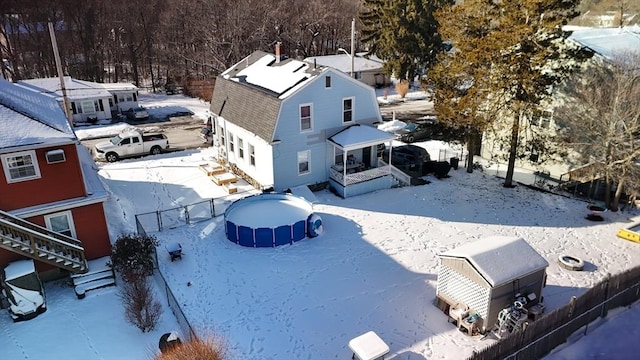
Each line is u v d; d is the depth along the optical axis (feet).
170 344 43.32
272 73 88.43
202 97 179.22
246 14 201.67
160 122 140.26
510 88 77.87
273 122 76.84
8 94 57.62
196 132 128.57
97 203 58.90
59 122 57.72
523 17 72.95
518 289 47.98
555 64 84.02
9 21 178.50
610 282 48.80
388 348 41.98
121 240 56.90
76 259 56.34
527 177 93.76
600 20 164.66
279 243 66.03
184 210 73.10
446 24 80.33
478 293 47.06
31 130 53.52
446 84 82.89
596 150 77.36
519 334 40.45
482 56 74.38
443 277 50.88
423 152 98.07
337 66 186.91
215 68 196.95
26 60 185.98
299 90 77.20
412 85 197.77
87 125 135.03
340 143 80.64
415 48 173.17
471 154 94.99
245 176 90.63
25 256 53.57
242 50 201.87
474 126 81.51
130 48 208.64
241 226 64.69
